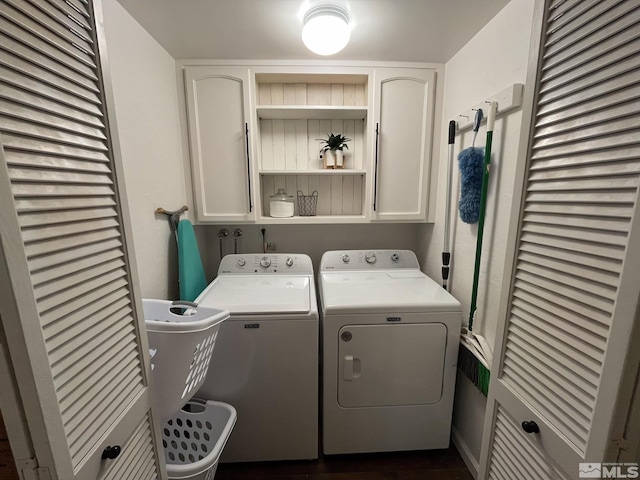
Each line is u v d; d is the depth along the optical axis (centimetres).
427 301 135
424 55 153
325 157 184
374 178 171
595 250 55
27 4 45
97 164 61
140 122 122
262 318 129
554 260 65
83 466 51
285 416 137
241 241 212
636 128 48
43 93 48
